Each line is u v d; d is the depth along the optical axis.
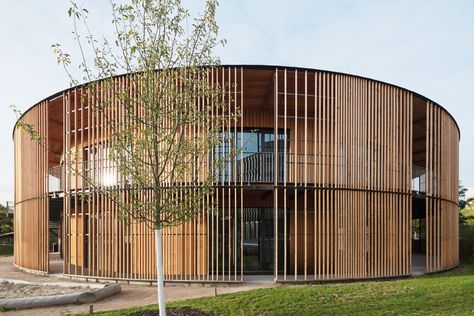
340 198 12.54
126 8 6.79
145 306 8.97
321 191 13.00
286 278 12.44
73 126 16.22
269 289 10.20
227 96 12.75
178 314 8.01
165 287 11.77
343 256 12.37
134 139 7.17
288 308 8.38
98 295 10.05
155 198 7.08
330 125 13.05
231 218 13.84
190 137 8.60
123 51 6.99
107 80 7.10
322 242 13.38
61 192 14.87
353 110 12.98
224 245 13.02
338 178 12.54
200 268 12.85
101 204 13.26
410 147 14.12
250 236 13.95
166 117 7.25
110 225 13.02
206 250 12.98
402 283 10.59
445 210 16.19
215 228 13.55
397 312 7.96
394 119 13.80
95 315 8.37
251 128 14.85
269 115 14.93
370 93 13.40
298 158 14.22
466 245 21.34
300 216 14.19
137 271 12.59
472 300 8.62
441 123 15.95
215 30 7.25
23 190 17.30
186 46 7.17
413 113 16.34
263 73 12.41
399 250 13.44
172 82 7.14
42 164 15.52
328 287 10.25
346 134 12.78
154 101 6.89
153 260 12.48
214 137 7.65
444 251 15.76
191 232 12.59
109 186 11.96
